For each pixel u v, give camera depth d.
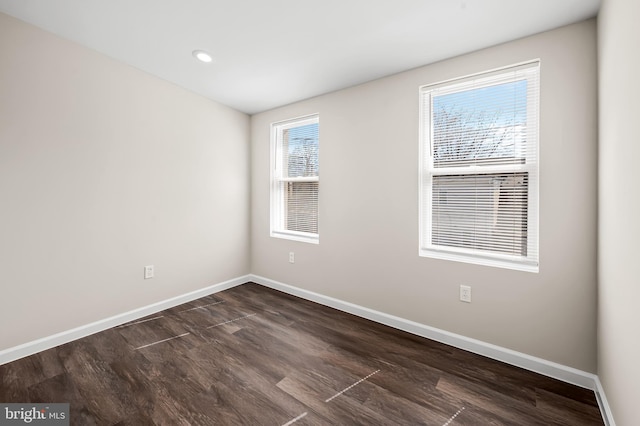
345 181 2.82
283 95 3.05
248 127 3.70
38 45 2.01
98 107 2.33
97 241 2.37
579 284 1.75
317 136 3.17
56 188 2.13
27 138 1.98
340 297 2.90
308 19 1.84
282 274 3.43
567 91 1.76
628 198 1.15
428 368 1.92
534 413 1.53
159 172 2.78
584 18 1.69
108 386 1.71
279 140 3.55
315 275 3.10
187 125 2.99
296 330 2.46
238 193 3.59
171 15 1.84
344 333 2.41
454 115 2.24
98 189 2.36
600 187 1.59
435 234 2.36
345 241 2.84
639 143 1.03
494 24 1.79
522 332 1.94
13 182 1.93
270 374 1.85
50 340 2.11
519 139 1.97
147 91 2.65
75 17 1.88
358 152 2.72
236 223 3.57
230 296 3.25
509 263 2.04
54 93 2.10
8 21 1.88
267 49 2.20
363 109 2.68
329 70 2.47
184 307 2.93
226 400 1.61
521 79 1.96
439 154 2.32
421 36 1.95
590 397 1.65
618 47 1.25
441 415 1.52
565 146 1.77
